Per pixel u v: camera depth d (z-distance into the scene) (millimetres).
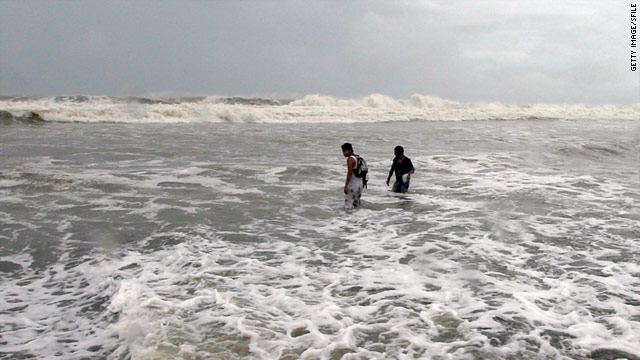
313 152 17344
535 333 4621
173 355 4098
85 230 7980
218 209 9438
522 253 6977
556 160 16625
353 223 8664
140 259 6668
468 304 5254
